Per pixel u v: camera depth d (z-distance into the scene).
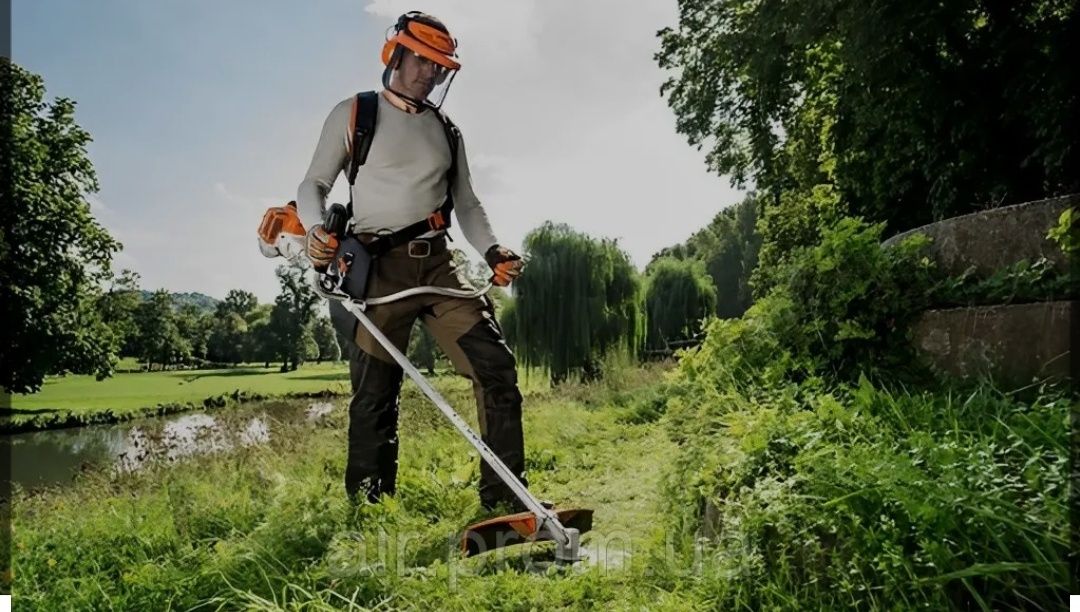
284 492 4.12
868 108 10.50
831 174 12.69
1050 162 8.55
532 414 9.38
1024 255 4.23
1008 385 3.55
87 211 28.64
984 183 9.96
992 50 9.59
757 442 2.98
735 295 61.12
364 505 3.86
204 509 3.99
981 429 2.81
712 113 17.16
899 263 4.47
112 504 4.70
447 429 7.77
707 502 3.07
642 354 25.70
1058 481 2.15
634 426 7.43
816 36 11.17
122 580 3.01
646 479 4.76
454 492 4.39
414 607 2.71
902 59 9.77
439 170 4.11
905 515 2.24
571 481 5.10
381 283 4.04
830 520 2.33
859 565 2.22
